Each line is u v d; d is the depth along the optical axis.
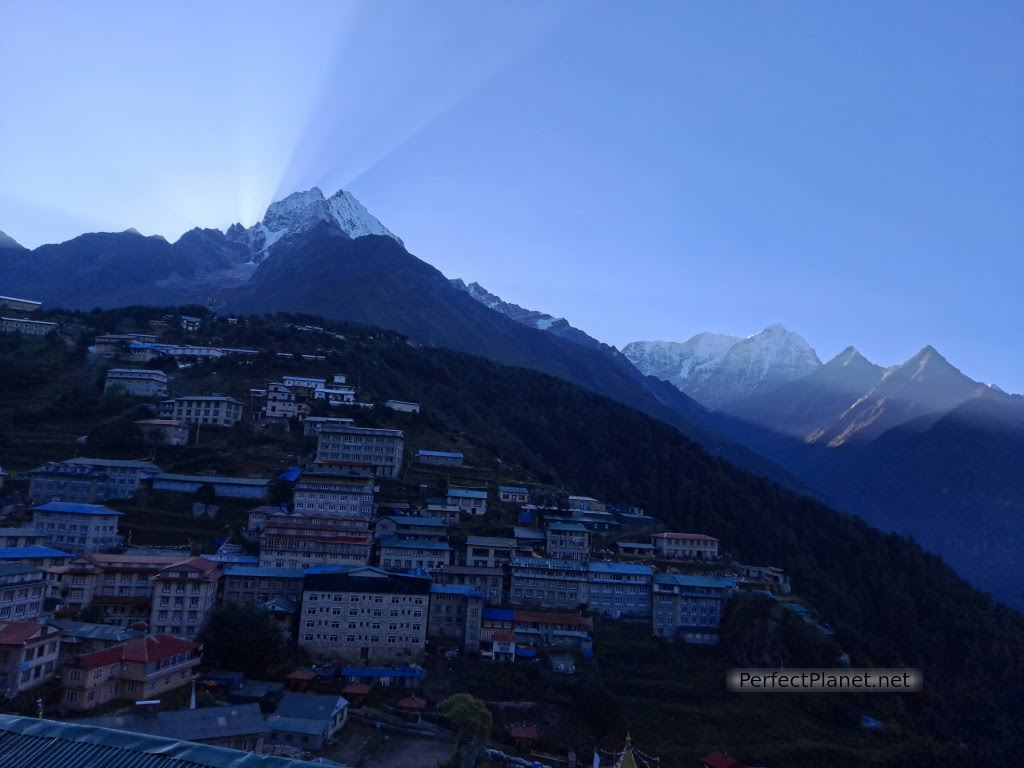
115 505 147.75
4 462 159.38
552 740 105.94
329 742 91.62
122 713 79.19
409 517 156.25
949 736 129.25
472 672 119.81
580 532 158.62
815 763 109.31
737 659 132.75
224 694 98.00
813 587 174.75
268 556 134.75
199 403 191.50
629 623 141.25
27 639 82.50
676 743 109.88
